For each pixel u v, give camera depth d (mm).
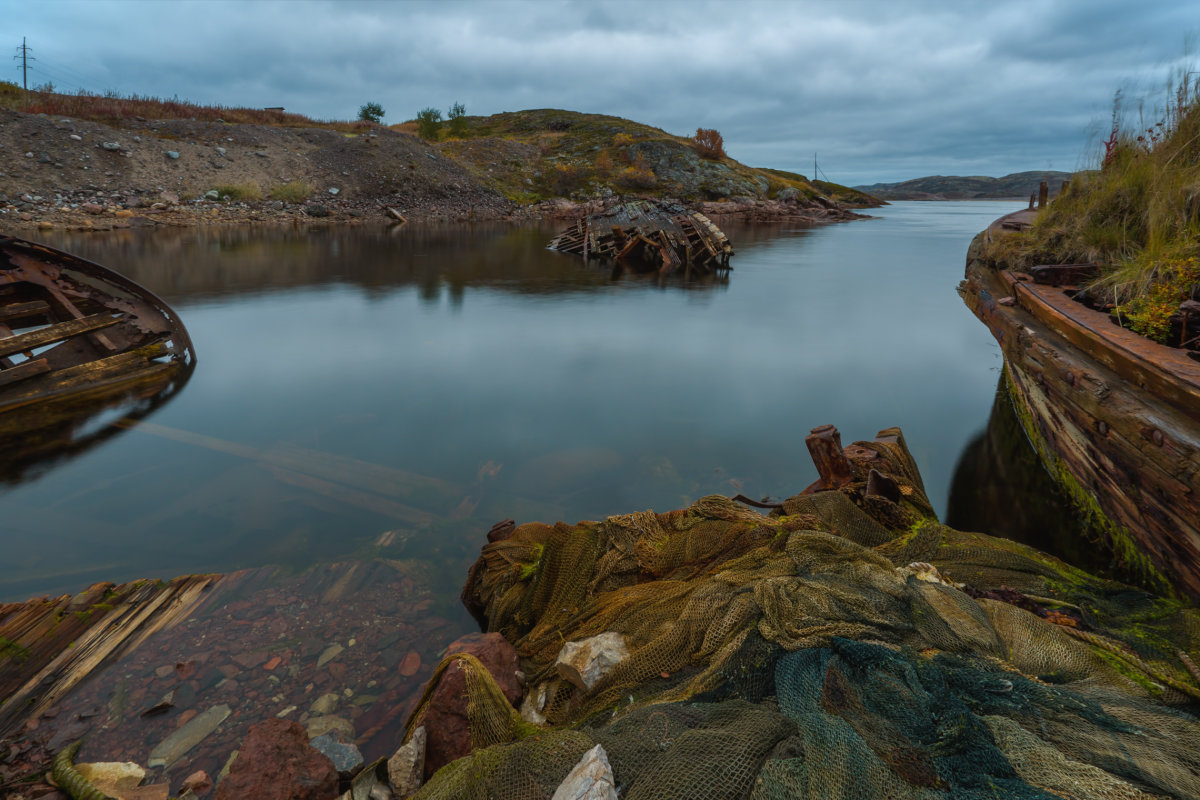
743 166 59938
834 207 58062
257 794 2270
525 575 3891
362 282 18406
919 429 7094
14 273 8539
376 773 2520
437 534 4844
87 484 5730
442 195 39750
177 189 30984
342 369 9711
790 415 7527
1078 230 6410
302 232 29594
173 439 6809
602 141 56562
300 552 4605
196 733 2928
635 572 3744
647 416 7512
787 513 4160
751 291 17656
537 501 5398
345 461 6184
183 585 4117
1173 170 5875
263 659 3453
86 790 2453
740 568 3363
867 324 13203
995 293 6750
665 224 27578
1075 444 4535
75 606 3842
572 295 16891
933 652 2607
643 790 1979
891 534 3959
